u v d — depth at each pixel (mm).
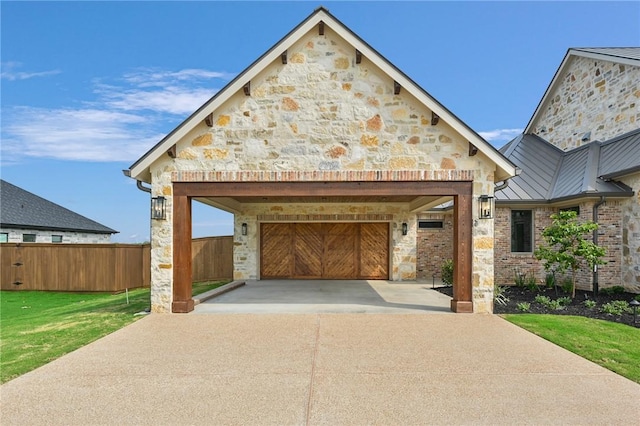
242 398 5074
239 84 9938
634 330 8328
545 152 19234
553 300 12156
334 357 6605
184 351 6965
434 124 10117
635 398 5086
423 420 4508
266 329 8430
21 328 9117
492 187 10062
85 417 4605
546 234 13055
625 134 15297
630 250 13297
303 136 10156
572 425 4418
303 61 10250
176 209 10164
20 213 22734
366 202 17625
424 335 7941
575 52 17859
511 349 7047
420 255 17953
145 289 17656
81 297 15508
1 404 4938
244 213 17859
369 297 12594
